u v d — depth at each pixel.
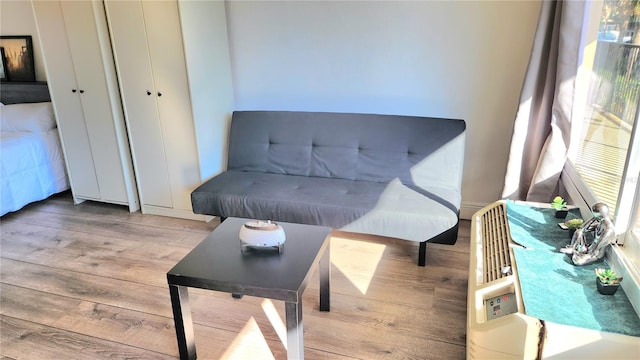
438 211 2.30
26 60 3.88
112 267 2.52
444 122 2.74
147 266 2.52
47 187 3.54
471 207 3.08
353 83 3.05
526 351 1.27
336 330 1.93
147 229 3.03
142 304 2.15
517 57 2.67
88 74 3.05
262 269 1.62
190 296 2.20
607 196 1.75
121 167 3.24
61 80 3.15
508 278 1.50
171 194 3.17
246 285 1.52
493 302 1.47
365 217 2.37
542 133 2.40
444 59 2.81
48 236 2.93
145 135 3.07
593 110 2.15
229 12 3.13
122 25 2.83
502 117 2.82
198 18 2.81
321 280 1.99
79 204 3.52
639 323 1.24
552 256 1.62
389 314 2.04
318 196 2.54
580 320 1.25
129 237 2.90
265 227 1.76
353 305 2.11
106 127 3.17
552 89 2.30
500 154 2.90
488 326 1.31
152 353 1.81
